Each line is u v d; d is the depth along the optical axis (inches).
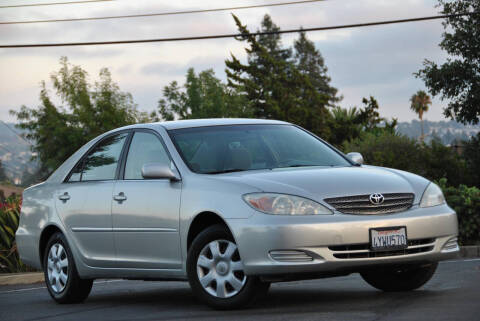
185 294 354.3
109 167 332.8
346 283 363.9
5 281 480.1
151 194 301.3
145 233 301.4
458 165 1002.7
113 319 278.1
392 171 297.3
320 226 256.4
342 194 263.7
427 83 1238.3
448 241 279.0
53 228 356.5
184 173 293.7
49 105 1434.5
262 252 258.5
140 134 327.3
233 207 267.3
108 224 319.3
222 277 272.1
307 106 2172.7
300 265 255.1
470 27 1213.7
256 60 3629.4
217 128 317.1
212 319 253.0
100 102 1449.3
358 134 1589.6
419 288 324.2
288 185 267.3
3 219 566.9
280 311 261.1
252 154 301.9
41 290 426.9
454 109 1227.2
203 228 289.4
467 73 1206.3
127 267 312.3
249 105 1959.9
